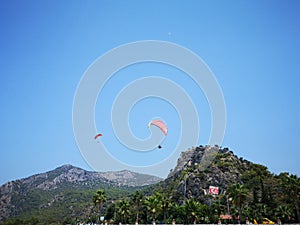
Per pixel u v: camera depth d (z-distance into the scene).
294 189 115.12
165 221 136.25
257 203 153.25
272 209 142.12
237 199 116.06
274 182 183.12
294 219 128.25
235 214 137.88
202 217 135.38
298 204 127.25
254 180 189.00
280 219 130.00
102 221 164.38
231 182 196.62
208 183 199.00
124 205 148.62
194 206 134.75
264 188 167.88
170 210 140.38
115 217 159.12
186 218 136.50
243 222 134.00
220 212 148.38
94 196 145.25
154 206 136.12
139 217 155.62
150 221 151.00
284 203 153.12
